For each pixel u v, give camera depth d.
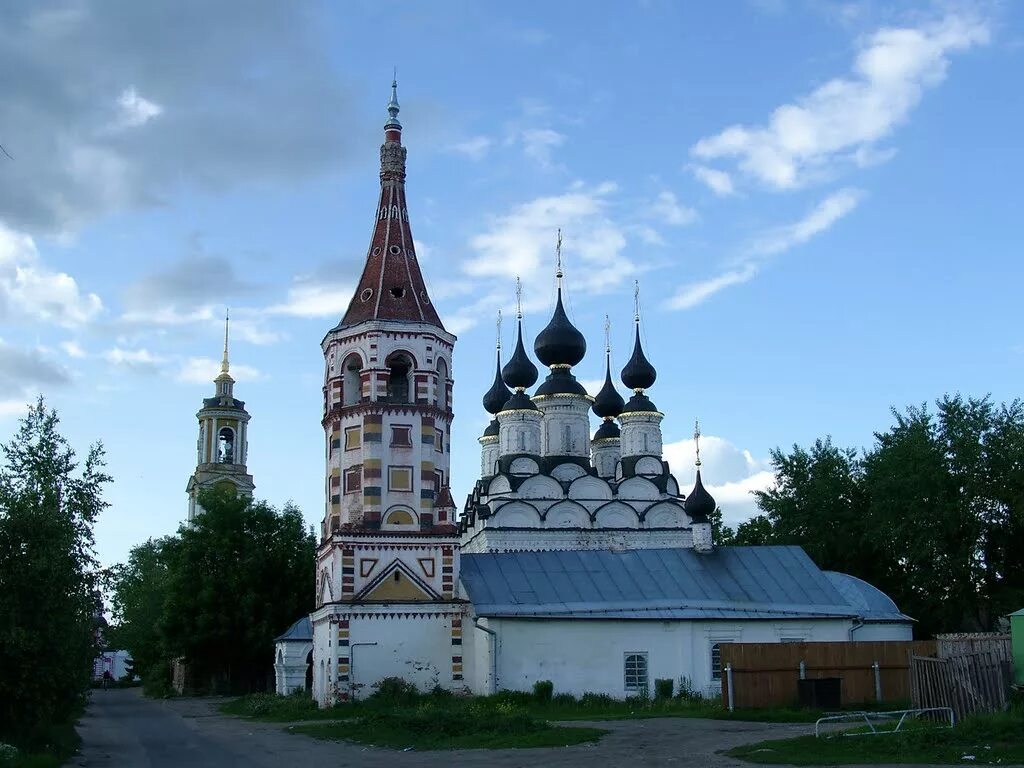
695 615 57.59
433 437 57.97
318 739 40.97
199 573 85.75
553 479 81.19
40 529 35.88
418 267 61.38
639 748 33.50
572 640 56.06
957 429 68.81
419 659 55.16
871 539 72.81
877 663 48.09
